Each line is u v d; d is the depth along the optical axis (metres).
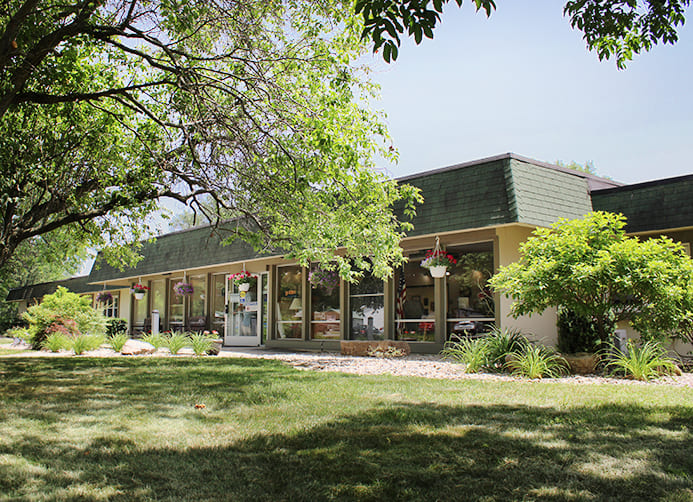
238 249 17.67
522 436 4.35
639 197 11.34
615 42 6.62
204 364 10.32
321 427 4.77
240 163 8.80
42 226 10.16
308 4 9.13
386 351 12.14
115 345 14.16
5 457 3.82
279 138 8.64
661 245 8.34
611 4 6.13
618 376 8.27
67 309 17.09
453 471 3.47
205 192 9.76
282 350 15.50
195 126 8.26
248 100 8.13
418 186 12.48
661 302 7.94
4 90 7.11
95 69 10.64
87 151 10.37
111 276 23.89
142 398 6.33
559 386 7.04
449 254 12.34
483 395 6.39
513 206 10.57
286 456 3.86
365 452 3.94
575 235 8.70
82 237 12.24
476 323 11.77
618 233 8.90
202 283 20.39
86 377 8.26
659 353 8.65
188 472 3.51
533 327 11.07
